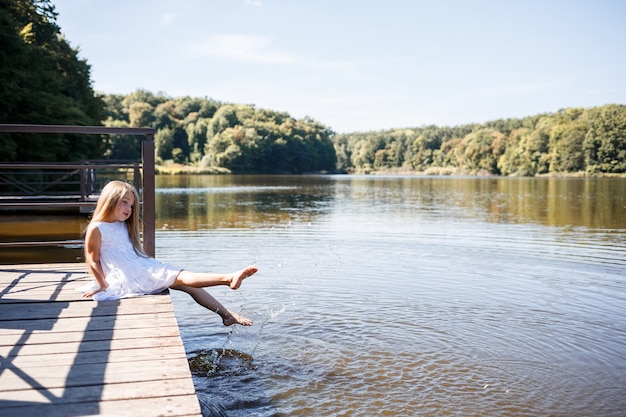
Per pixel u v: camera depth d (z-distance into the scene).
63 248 10.91
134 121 120.38
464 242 12.52
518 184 56.72
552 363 5.18
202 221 17.03
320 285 8.09
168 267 4.95
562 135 93.94
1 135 23.42
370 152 143.12
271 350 5.39
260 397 4.38
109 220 4.91
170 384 3.11
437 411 4.21
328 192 37.84
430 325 6.25
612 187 48.72
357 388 4.58
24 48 24.72
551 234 14.13
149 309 4.46
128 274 4.88
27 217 13.79
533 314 6.74
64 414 2.74
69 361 3.40
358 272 9.02
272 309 6.79
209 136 117.50
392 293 7.66
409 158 138.38
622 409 4.30
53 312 4.35
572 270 9.37
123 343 3.71
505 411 4.23
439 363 5.14
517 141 106.69
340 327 6.11
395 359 5.21
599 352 5.47
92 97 39.28
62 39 36.84
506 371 4.98
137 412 2.78
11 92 23.86
